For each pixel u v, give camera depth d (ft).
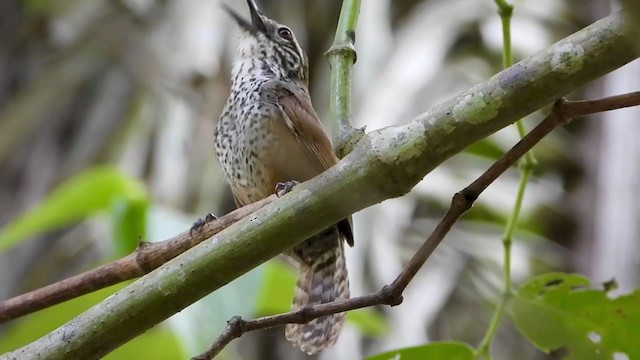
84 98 36.88
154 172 32.58
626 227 34.17
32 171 36.17
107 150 35.06
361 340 29.53
